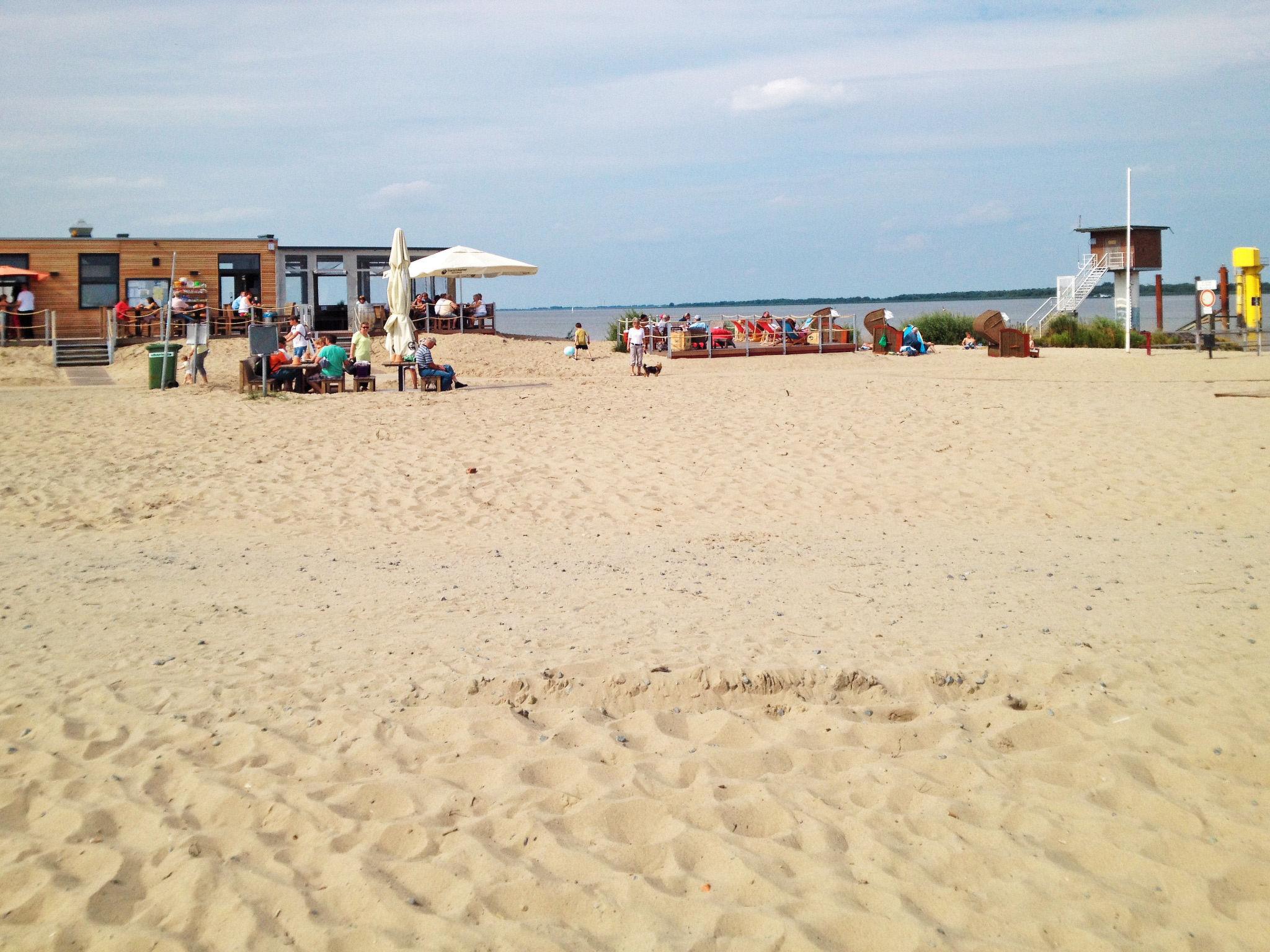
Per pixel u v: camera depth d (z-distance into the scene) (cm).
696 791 455
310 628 682
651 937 357
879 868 398
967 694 560
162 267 3306
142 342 3153
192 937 356
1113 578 800
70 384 2594
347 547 973
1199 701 539
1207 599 730
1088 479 1213
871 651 612
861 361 3023
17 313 3141
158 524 1073
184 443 1498
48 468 1325
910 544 953
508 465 1327
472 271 3228
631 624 674
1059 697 549
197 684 573
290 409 1828
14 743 501
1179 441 1390
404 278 2622
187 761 480
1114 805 445
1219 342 3706
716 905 375
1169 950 348
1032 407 1689
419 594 779
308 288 3550
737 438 1488
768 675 566
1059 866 398
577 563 887
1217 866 396
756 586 786
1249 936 355
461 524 1073
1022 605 722
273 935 356
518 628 671
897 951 350
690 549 945
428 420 1672
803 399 1861
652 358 3172
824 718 529
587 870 397
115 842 416
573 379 2595
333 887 385
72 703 545
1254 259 3841
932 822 432
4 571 859
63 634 669
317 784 460
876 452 1383
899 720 536
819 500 1157
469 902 375
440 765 479
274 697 554
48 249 3234
